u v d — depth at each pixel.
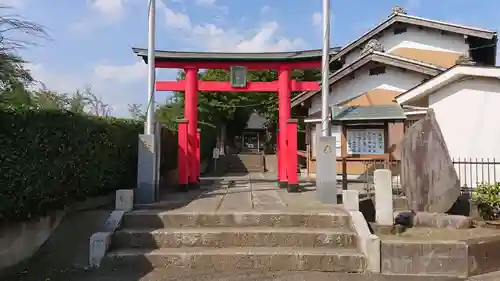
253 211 6.26
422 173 7.26
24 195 4.86
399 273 5.11
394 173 12.03
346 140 12.91
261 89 10.12
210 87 10.17
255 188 10.30
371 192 8.50
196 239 5.59
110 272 4.97
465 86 8.41
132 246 5.55
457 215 6.87
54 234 5.74
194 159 10.12
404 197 8.01
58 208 5.84
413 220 6.64
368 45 15.15
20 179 4.79
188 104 10.05
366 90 13.98
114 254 5.19
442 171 7.13
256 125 33.94
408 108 9.65
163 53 9.61
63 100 7.36
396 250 5.16
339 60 17.00
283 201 7.54
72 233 5.82
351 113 9.29
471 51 15.48
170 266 5.18
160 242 5.57
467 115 8.34
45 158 5.33
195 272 5.02
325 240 5.59
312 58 9.62
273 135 28.38
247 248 5.48
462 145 8.34
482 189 7.13
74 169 6.13
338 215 6.04
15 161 4.71
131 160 8.73
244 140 34.91
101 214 6.39
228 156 23.70
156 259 5.18
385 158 11.96
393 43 16.16
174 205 6.93
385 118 8.84
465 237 5.77
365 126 12.80
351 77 14.19
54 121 5.57
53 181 5.52
